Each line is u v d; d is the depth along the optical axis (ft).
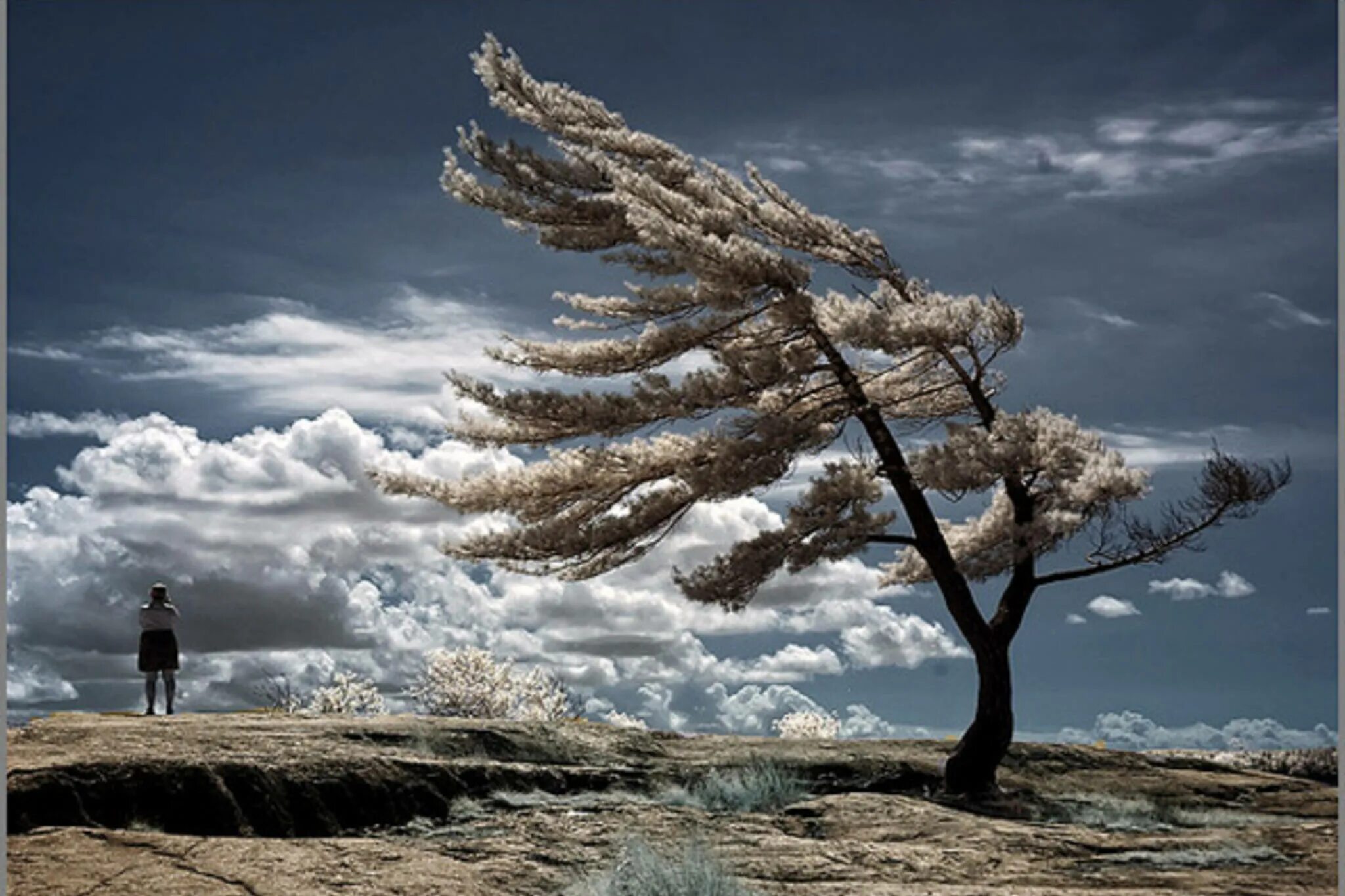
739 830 40.11
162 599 65.00
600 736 58.90
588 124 69.72
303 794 40.42
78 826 36.55
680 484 65.16
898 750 60.54
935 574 58.54
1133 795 55.72
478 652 92.89
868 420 61.46
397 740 51.47
